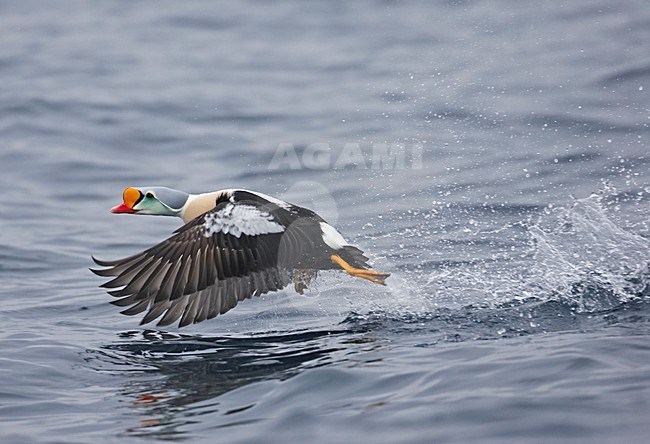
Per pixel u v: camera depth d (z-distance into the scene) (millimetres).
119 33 30281
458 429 7504
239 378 9359
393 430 7602
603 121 18312
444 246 13469
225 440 7742
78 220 16656
